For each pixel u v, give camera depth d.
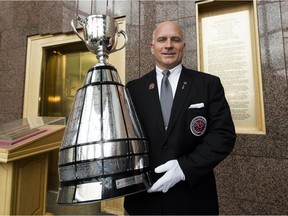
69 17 2.67
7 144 1.17
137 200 1.02
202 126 0.99
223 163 1.83
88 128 0.82
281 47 1.72
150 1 2.21
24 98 2.94
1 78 3.09
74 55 3.03
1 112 3.04
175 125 1.00
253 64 1.86
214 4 1.99
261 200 1.70
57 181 2.67
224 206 1.79
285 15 1.73
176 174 0.90
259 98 1.81
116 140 0.80
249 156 1.76
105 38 0.97
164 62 1.08
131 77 2.23
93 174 0.77
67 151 0.82
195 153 0.93
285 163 1.65
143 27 2.22
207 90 1.04
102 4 2.45
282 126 1.68
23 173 1.28
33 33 2.93
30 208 1.33
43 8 2.87
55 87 3.08
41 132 1.38
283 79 1.70
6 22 3.11
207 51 2.01
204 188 1.02
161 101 1.08
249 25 1.89
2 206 1.20
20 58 2.98
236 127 1.89
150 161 0.99
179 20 2.06
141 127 0.96
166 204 0.98
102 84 0.89
